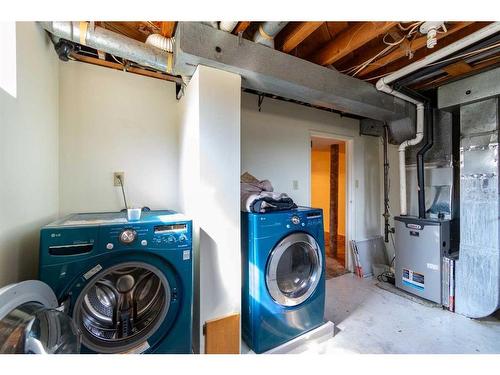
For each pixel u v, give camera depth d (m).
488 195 2.10
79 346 0.95
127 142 1.94
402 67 2.05
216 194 1.53
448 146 2.59
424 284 2.46
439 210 2.65
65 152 1.73
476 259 2.14
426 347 1.75
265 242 1.62
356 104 2.15
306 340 1.75
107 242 1.11
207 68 1.50
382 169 3.71
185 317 1.30
